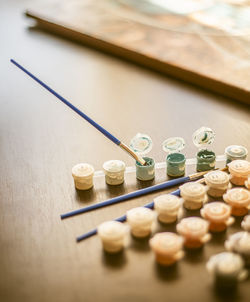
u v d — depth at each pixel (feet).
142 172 1.61
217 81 2.20
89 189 1.59
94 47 2.81
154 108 2.12
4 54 2.74
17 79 2.44
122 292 1.25
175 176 1.65
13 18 3.45
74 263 1.33
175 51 2.52
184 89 2.28
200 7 3.20
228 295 1.24
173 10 3.17
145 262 1.33
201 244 1.37
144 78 2.41
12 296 1.26
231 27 2.80
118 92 2.28
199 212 1.48
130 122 2.02
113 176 1.59
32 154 1.80
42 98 2.24
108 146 1.84
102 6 3.32
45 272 1.31
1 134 1.94
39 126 1.99
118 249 1.36
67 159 1.76
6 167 1.72
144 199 1.54
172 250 1.28
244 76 2.22
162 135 1.91
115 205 1.52
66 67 2.56
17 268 1.33
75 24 2.97
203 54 2.46
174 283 1.27
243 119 2.01
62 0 3.52
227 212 1.40
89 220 1.47
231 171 1.58
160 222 1.45
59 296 1.25
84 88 2.33
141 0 3.43
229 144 1.84
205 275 1.29
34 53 2.74
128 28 2.86
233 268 1.24
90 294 1.25
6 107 2.17
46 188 1.61
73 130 1.96
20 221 1.47
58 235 1.42
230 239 1.34
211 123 1.99
